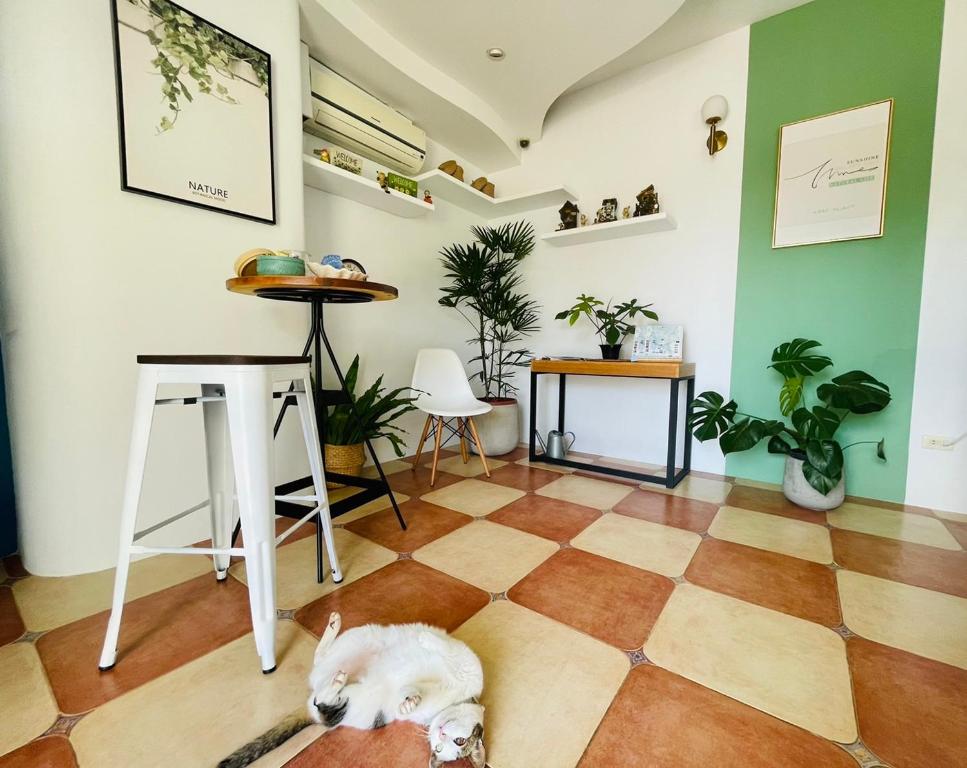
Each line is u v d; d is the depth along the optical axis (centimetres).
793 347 214
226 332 172
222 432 135
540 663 102
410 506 207
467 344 342
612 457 304
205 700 91
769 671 100
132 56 141
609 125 290
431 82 238
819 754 79
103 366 141
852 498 220
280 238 186
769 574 144
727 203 251
